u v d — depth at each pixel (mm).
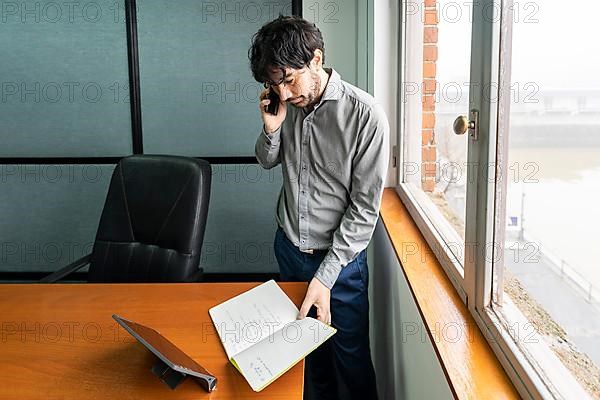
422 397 1604
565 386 953
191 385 1320
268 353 1401
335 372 2252
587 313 861
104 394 1298
